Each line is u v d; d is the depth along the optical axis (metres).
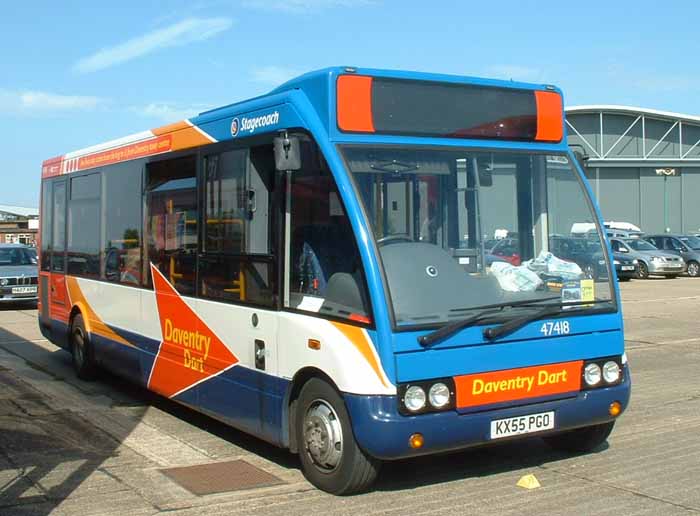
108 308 9.68
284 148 5.82
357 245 5.55
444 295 5.65
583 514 5.39
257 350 6.54
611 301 6.33
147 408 9.06
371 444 5.35
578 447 6.91
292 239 6.17
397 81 6.01
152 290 8.47
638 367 11.67
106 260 9.77
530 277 6.09
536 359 5.86
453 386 5.51
